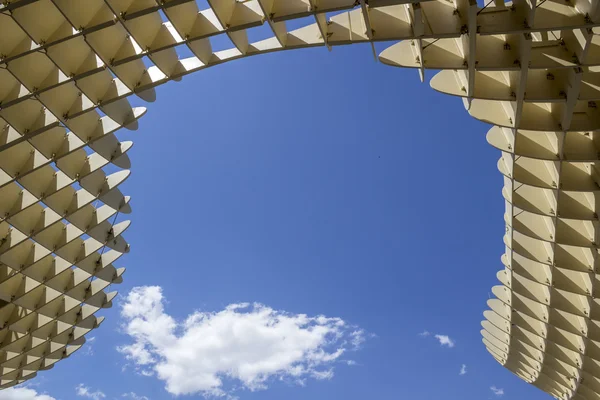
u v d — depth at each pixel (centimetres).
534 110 1953
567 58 1625
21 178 2558
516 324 3688
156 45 2053
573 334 3438
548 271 2941
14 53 1983
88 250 3234
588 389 4044
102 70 2134
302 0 1748
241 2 1928
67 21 1989
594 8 1395
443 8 1653
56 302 3556
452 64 1756
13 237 2873
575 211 2297
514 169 2250
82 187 2766
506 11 1572
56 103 2250
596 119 1861
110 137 2744
